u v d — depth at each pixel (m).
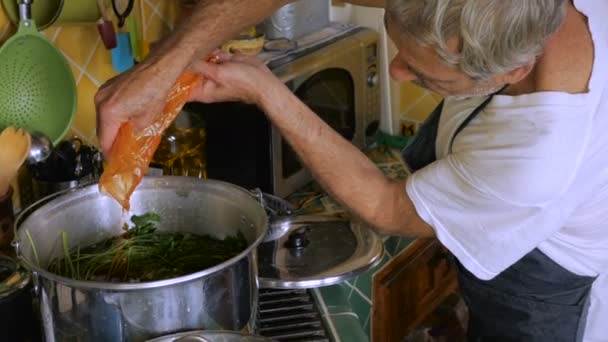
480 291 1.48
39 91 1.55
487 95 1.22
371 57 2.08
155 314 1.10
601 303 1.42
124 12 1.71
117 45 1.72
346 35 2.05
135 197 1.37
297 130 1.25
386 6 1.06
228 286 1.15
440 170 1.22
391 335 1.94
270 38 1.99
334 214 1.57
